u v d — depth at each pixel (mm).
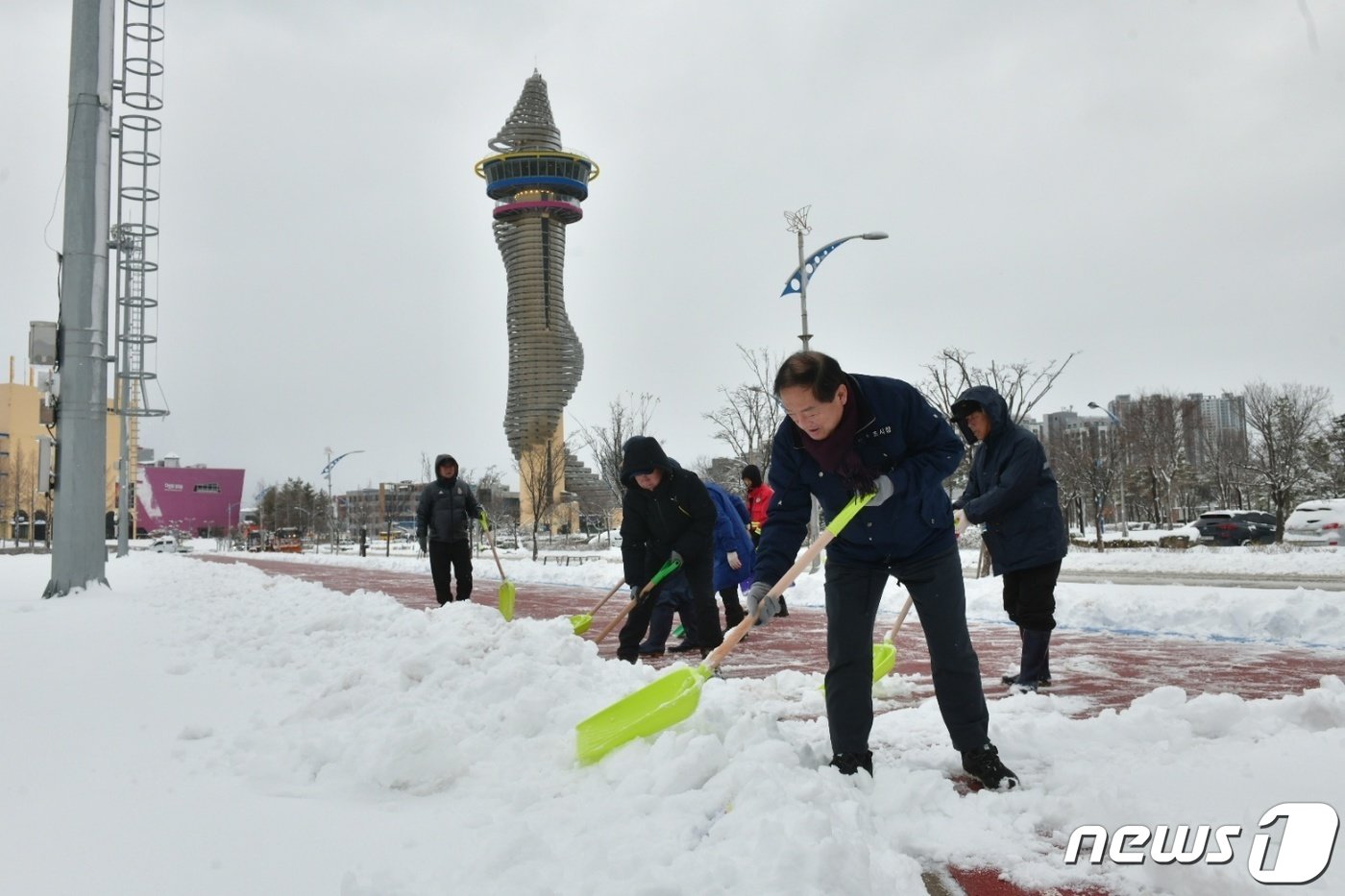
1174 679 5867
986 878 2637
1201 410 55062
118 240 18844
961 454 3324
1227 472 47625
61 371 12062
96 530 12102
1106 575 18078
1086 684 5711
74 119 12242
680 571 7422
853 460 3205
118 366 21594
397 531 84938
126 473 30312
